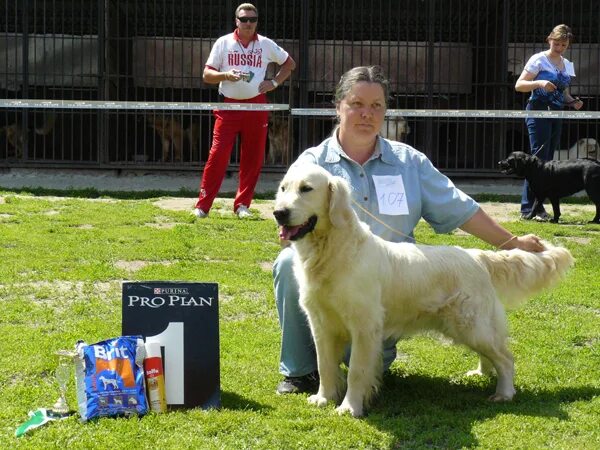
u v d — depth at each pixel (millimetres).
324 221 4395
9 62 16750
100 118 14797
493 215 11648
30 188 13133
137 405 4262
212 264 8055
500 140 15328
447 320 4652
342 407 4465
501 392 4723
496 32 15719
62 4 15336
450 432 4164
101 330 5910
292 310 4855
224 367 5219
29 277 7336
